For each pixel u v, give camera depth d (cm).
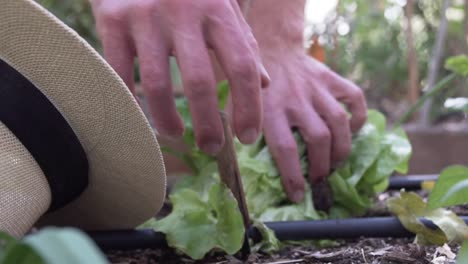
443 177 59
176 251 67
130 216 63
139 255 68
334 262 62
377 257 62
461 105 75
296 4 80
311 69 78
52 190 55
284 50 77
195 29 53
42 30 47
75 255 27
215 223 64
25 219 52
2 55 49
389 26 230
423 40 225
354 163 78
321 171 75
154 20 54
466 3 180
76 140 53
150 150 53
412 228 65
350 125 79
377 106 229
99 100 51
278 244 67
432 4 215
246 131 55
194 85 53
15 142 51
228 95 77
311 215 73
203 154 82
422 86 216
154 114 56
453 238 63
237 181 64
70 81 50
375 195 83
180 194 66
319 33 173
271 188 75
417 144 163
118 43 56
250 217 70
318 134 73
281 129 74
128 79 56
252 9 77
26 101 50
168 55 55
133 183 57
